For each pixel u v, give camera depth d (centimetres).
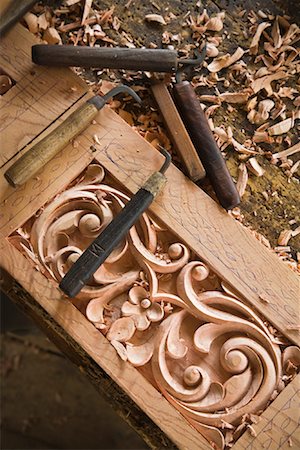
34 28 97
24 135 92
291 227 95
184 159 93
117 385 90
